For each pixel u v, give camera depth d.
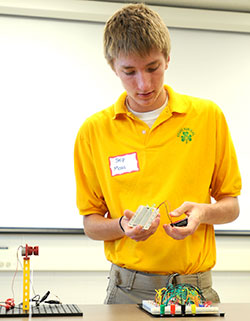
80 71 3.79
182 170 1.59
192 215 1.42
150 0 3.80
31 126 3.69
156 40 1.42
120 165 1.63
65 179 3.69
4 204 3.59
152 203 1.57
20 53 3.73
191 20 3.81
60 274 3.64
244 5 3.91
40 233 3.59
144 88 1.47
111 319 1.19
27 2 3.62
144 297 1.54
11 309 1.33
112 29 1.50
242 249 3.84
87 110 3.78
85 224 1.71
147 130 1.63
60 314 1.25
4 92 3.69
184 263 1.53
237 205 1.65
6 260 3.54
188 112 1.65
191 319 1.20
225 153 1.65
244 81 3.99
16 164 3.64
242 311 1.34
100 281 3.69
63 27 3.80
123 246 1.58
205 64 3.95
